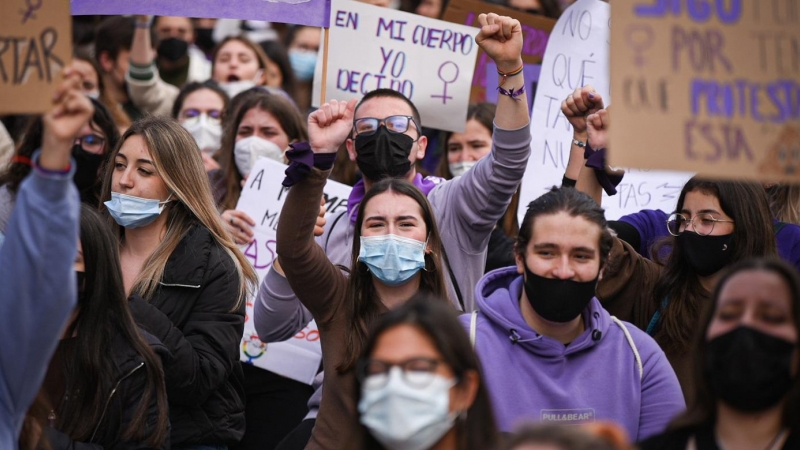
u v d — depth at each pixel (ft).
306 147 22.26
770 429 16.52
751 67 16.61
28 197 15.88
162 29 45.21
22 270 16.12
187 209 25.14
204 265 24.49
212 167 34.40
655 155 16.30
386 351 15.98
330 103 22.76
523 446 12.37
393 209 23.41
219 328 24.08
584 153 25.98
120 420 20.70
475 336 20.99
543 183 32.19
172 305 24.12
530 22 36.09
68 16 16.22
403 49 32.35
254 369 29.19
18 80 16.19
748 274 16.55
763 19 16.69
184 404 23.59
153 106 41.75
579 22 32.99
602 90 33.22
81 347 20.45
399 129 26.68
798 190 28.32
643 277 24.98
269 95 34.42
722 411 16.74
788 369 16.19
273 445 28.76
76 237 16.30
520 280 21.71
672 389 20.79
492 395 20.36
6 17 16.28
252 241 30.83
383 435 15.93
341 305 23.38
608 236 20.59
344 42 32.30
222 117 36.24
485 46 25.35
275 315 25.08
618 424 20.42
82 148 29.55
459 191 26.16
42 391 19.83
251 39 44.11
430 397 15.71
